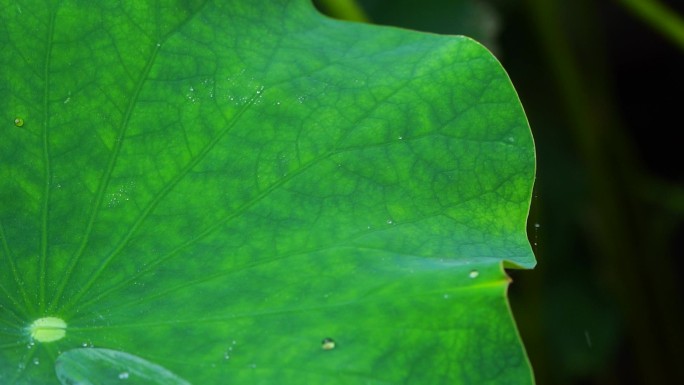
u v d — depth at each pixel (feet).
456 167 4.12
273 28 4.25
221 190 4.12
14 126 4.12
